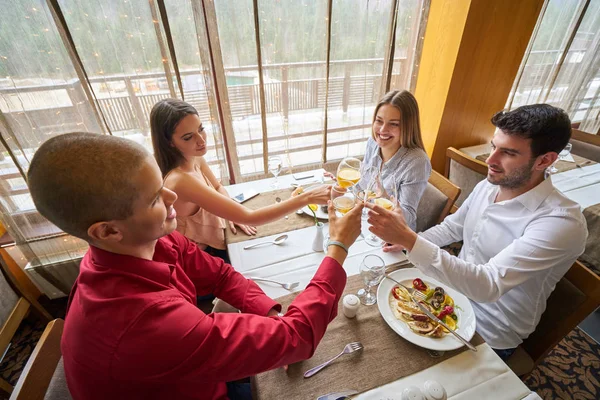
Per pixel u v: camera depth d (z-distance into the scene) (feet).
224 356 1.75
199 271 3.01
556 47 8.27
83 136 1.52
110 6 5.02
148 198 1.70
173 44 5.60
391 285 3.10
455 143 8.12
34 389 2.17
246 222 3.80
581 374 4.71
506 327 3.30
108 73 5.48
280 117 7.19
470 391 2.25
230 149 7.11
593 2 7.97
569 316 3.03
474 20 6.40
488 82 7.42
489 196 3.68
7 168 5.32
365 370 2.37
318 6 6.20
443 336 2.57
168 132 3.82
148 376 1.68
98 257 1.81
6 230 6.09
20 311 4.33
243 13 5.83
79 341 1.69
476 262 3.81
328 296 2.16
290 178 5.66
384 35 6.98
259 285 3.26
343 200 3.46
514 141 2.95
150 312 1.68
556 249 2.78
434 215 4.83
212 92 6.31
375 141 5.31
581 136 7.31
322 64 6.88
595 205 4.94
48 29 4.82
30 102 5.13
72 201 1.49
